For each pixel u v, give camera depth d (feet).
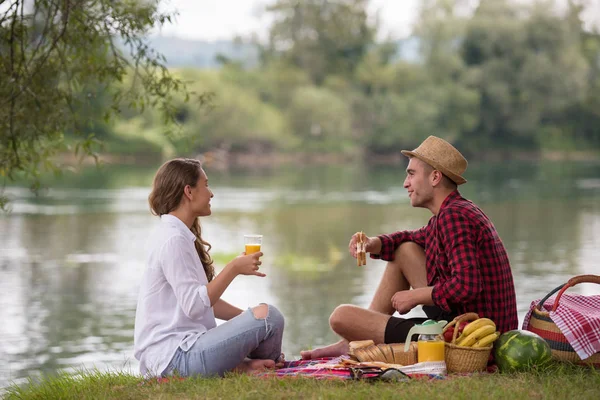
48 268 65.26
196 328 15.92
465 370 15.75
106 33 24.36
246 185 174.50
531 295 50.29
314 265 68.33
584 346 16.17
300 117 289.33
